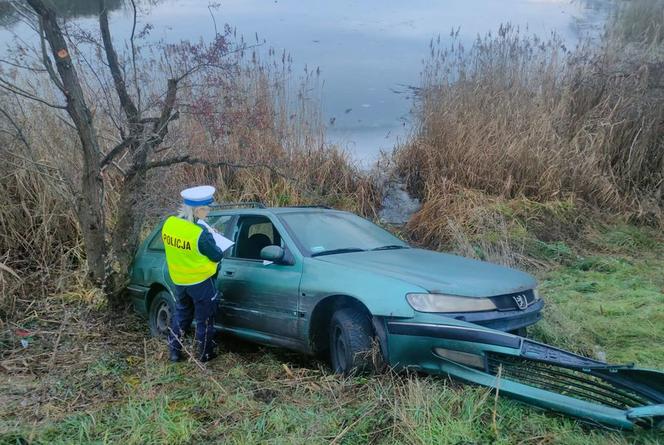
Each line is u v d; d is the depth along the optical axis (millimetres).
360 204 10641
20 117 8391
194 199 5355
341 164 11000
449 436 3748
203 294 5371
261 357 5629
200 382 4914
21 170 8109
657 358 5426
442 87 11688
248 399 4516
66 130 8469
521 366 4297
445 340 4359
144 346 5891
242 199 9969
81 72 8617
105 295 6930
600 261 8922
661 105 11391
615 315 6586
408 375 4562
